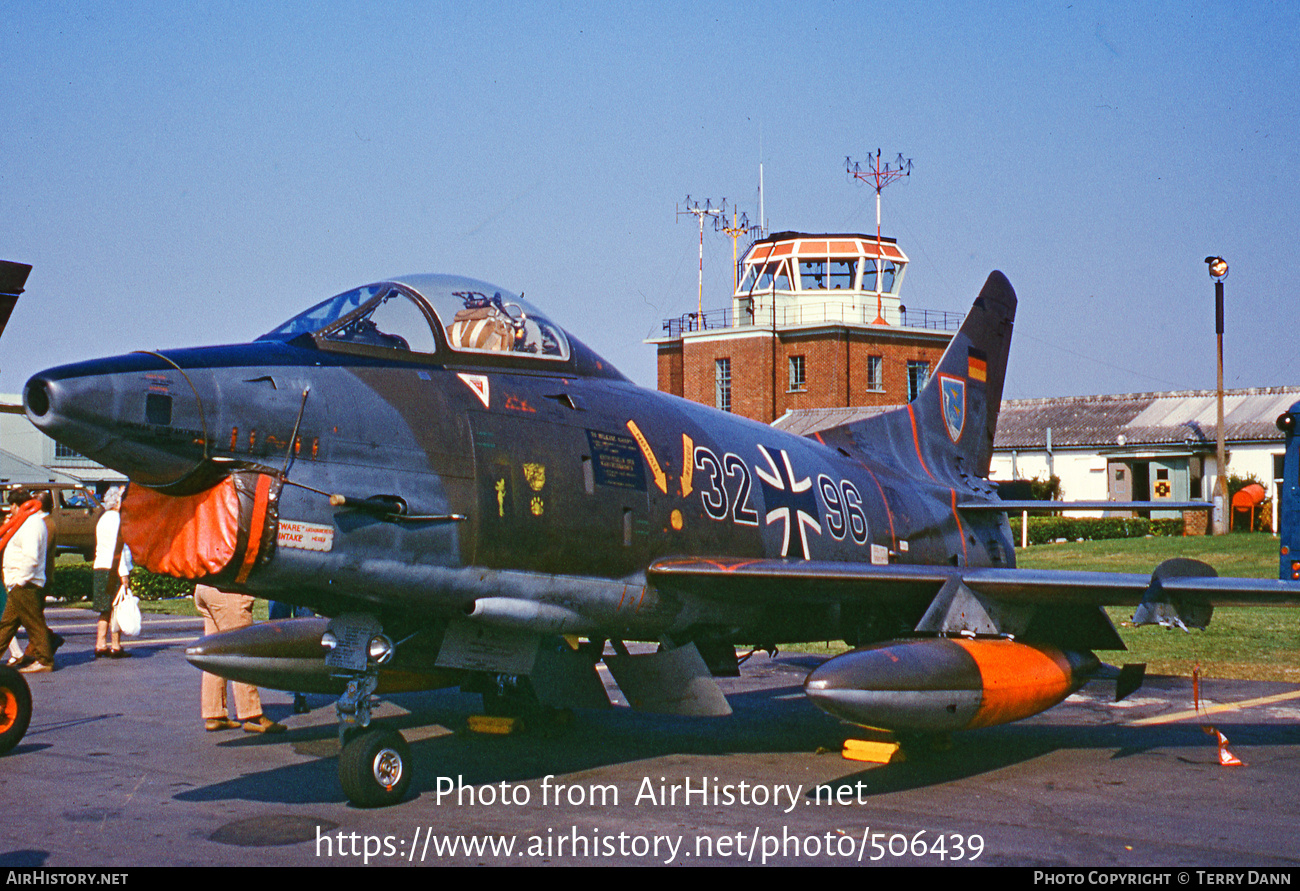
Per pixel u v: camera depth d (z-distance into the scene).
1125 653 15.44
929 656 8.08
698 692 8.73
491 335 8.27
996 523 13.62
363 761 7.06
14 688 8.80
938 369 13.74
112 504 14.78
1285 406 49.25
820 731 10.13
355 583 6.96
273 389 6.80
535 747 9.31
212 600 9.73
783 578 8.45
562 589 7.96
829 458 11.52
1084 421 53.75
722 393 53.84
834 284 53.81
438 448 7.40
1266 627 18.52
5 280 8.52
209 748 9.09
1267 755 9.09
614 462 8.46
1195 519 45.66
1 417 44.72
